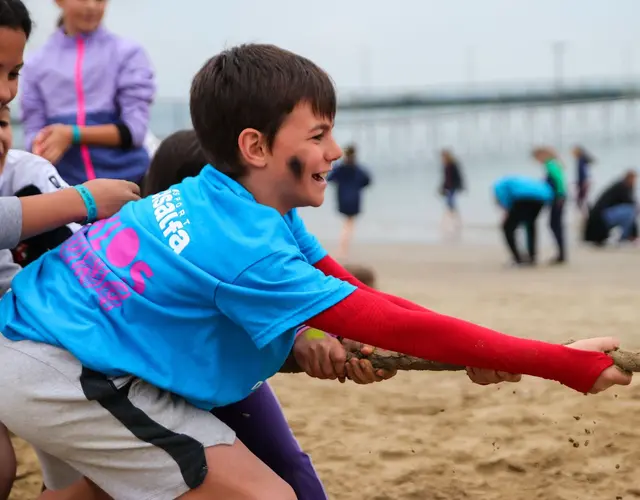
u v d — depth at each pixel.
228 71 1.72
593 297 7.12
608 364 1.65
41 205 1.80
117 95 3.30
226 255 1.63
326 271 2.10
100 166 3.25
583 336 5.00
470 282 9.09
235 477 1.67
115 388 1.66
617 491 2.72
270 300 1.62
